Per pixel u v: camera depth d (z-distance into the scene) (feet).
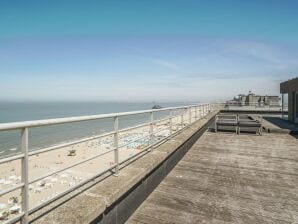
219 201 14.52
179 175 19.12
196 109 39.73
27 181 7.55
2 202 52.75
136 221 12.08
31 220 8.00
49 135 137.18
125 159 15.21
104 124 170.81
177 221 12.19
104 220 9.97
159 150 18.86
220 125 40.47
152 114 18.81
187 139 26.04
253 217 12.71
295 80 50.83
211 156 24.98
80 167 91.50
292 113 55.21
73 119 9.15
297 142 32.14
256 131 39.63
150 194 15.35
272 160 23.59
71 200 9.62
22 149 7.38
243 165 21.94
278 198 15.01
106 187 11.09
